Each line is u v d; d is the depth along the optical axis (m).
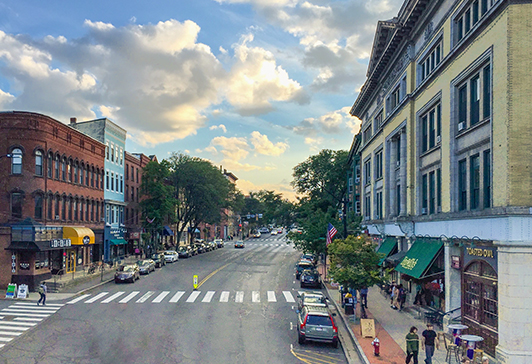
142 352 18.27
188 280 39.75
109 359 17.33
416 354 16.38
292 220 97.56
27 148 36.59
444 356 18.14
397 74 33.22
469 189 20.41
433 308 25.67
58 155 40.28
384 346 19.44
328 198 70.56
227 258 62.41
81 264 45.00
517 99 16.38
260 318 25.11
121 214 57.38
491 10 17.53
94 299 30.45
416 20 28.17
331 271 25.81
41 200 37.59
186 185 70.06
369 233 44.78
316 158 71.00
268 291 34.47
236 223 140.00
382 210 39.84
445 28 23.75
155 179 61.84
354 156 55.56
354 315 24.66
